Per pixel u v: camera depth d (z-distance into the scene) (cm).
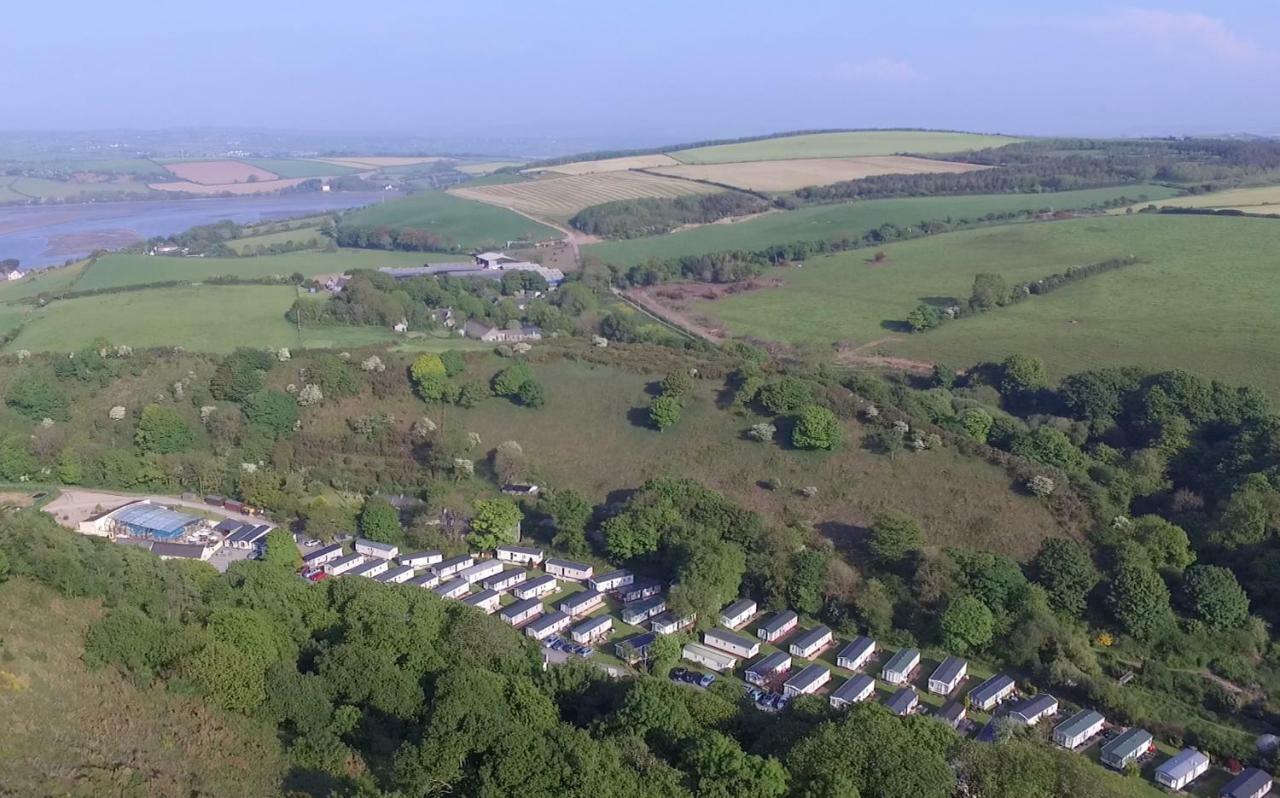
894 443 12238
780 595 10150
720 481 12381
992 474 11675
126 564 8194
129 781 5628
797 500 11788
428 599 8519
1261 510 10225
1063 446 12312
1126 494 11525
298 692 6638
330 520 11969
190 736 6200
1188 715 8312
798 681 8688
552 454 13500
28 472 13575
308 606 8300
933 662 9175
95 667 6650
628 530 11044
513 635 8344
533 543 11819
